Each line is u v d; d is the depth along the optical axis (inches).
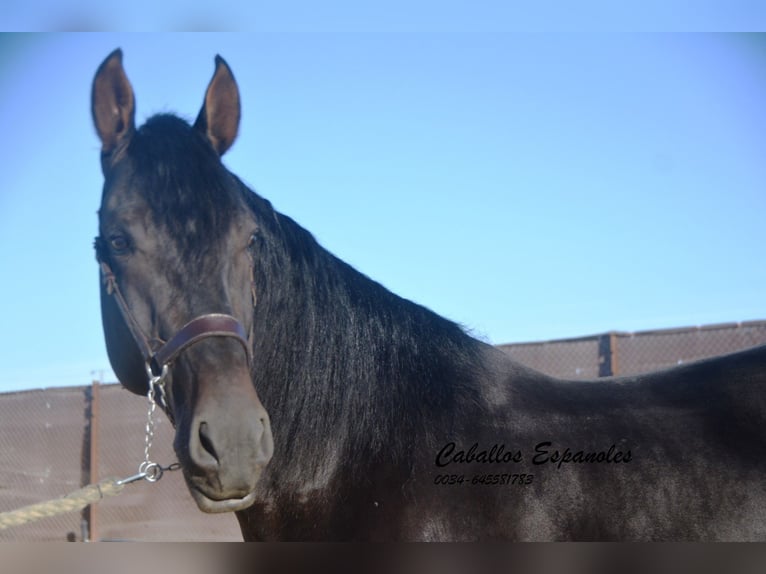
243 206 81.7
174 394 74.1
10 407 339.6
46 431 332.8
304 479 82.8
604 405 87.6
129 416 321.1
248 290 79.6
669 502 79.4
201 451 67.7
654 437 83.5
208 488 67.6
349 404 84.0
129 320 76.9
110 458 319.9
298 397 84.7
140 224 75.9
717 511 79.1
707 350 245.4
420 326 89.4
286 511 83.1
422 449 81.6
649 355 254.5
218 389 70.1
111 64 84.2
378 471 81.2
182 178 77.8
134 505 310.7
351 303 88.5
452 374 87.2
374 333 87.3
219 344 72.7
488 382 87.7
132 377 85.3
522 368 92.8
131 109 84.4
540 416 85.2
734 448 82.3
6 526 73.9
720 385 88.4
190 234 75.3
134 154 80.8
